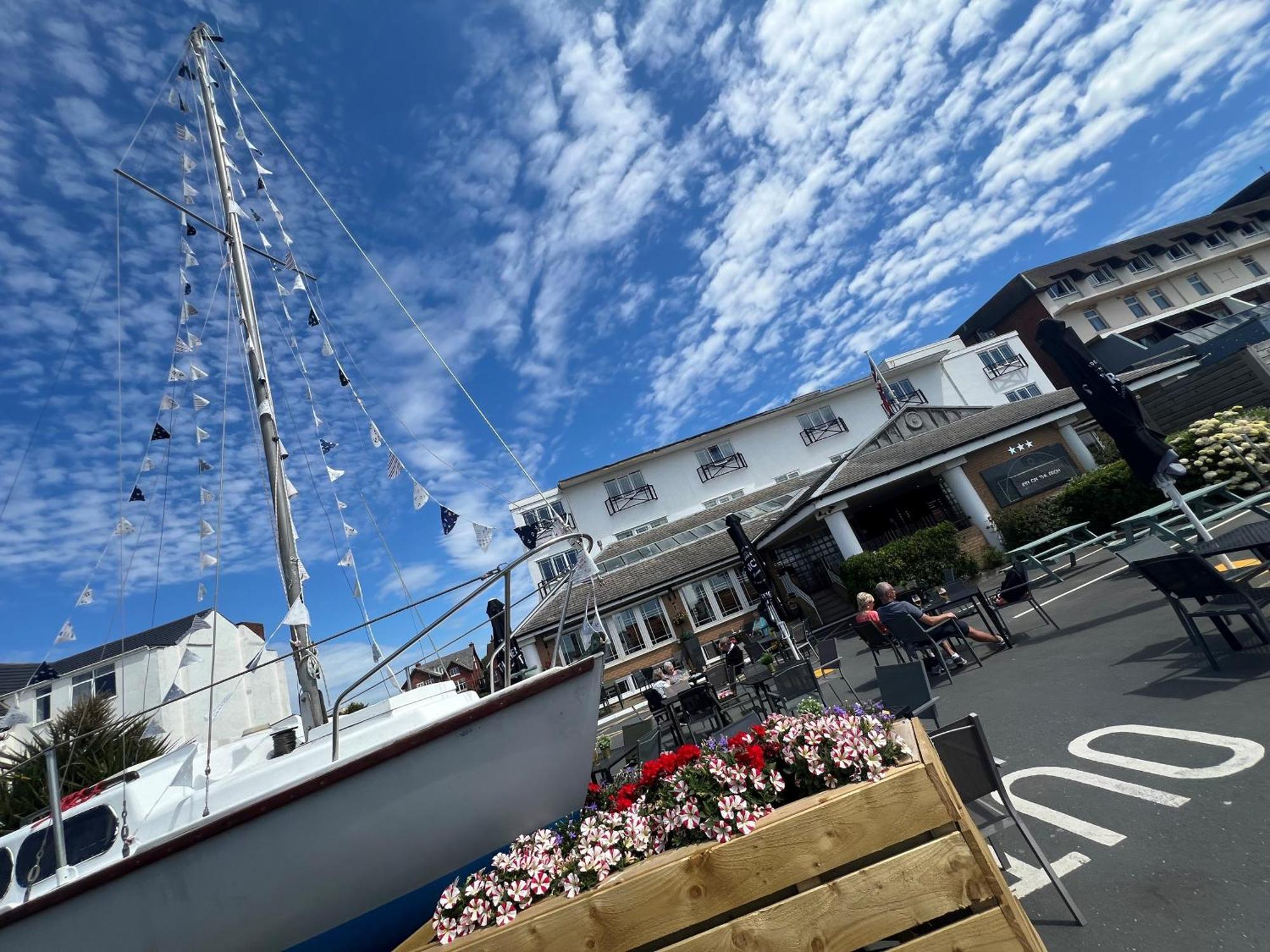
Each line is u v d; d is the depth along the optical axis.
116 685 19.52
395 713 4.21
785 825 2.22
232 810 3.13
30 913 3.20
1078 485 12.48
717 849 2.23
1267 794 2.79
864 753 2.42
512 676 4.31
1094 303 35.12
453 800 3.35
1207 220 37.91
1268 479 8.70
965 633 7.04
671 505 28.42
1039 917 2.59
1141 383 15.64
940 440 16.80
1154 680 4.60
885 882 2.11
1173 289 35.50
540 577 25.62
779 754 2.57
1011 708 5.14
